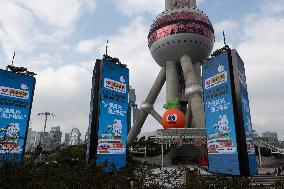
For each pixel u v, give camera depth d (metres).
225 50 37.00
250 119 36.41
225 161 33.31
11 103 35.31
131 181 15.23
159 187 14.88
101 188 14.85
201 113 72.38
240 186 14.12
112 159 32.22
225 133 34.06
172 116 58.12
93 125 32.59
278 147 53.53
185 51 87.81
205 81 39.19
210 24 91.75
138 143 59.84
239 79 35.06
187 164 53.88
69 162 30.41
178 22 88.38
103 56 35.50
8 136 33.31
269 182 28.14
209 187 13.95
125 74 36.72
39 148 22.41
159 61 95.69
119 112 34.59
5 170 16.08
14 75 36.47
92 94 34.72
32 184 14.60
